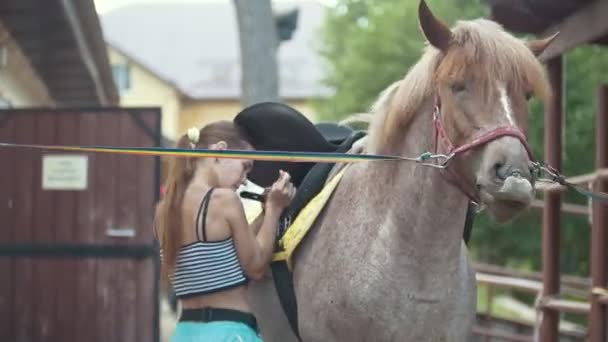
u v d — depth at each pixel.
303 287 3.86
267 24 9.03
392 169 3.60
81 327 7.67
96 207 7.64
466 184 3.26
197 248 3.53
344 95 22.80
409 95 3.50
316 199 4.00
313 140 4.27
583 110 16.80
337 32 27.91
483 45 3.19
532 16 5.95
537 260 17.16
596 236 5.57
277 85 9.12
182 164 3.63
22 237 7.67
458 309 3.63
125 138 7.61
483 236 16.77
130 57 39.62
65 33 9.09
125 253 7.63
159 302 7.66
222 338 3.48
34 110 7.64
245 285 3.63
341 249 3.71
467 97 3.18
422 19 3.31
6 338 7.68
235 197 3.57
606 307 5.47
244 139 3.93
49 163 7.65
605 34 5.37
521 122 3.15
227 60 46.28
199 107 42.00
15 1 7.68
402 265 3.53
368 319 3.58
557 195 6.32
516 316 13.37
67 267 7.67
